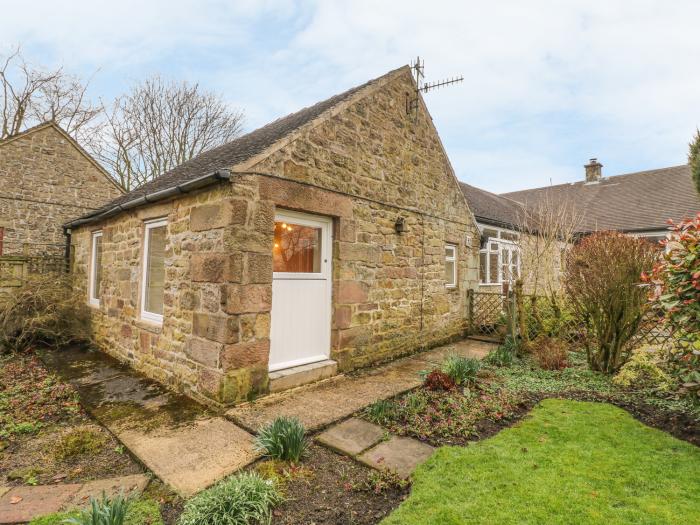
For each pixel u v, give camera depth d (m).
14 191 11.66
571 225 11.65
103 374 5.21
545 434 3.43
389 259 6.31
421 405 3.99
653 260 5.08
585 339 5.80
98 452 3.12
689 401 3.83
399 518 2.26
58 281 7.36
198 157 8.60
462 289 8.62
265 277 4.21
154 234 5.45
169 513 2.32
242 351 3.99
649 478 2.68
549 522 2.21
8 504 2.37
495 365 6.00
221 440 3.22
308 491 2.55
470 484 2.61
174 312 4.69
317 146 4.93
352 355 5.50
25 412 3.95
